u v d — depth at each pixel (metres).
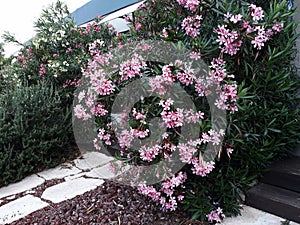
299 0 2.30
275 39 1.86
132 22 2.44
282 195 1.88
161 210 1.92
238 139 1.70
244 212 1.88
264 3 2.03
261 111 1.85
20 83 3.44
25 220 1.97
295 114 2.01
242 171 1.88
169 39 1.83
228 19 1.64
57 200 2.24
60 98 3.45
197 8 1.77
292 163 2.07
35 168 2.94
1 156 2.64
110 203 2.05
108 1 4.34
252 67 1.86
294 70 2.27
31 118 2.90
